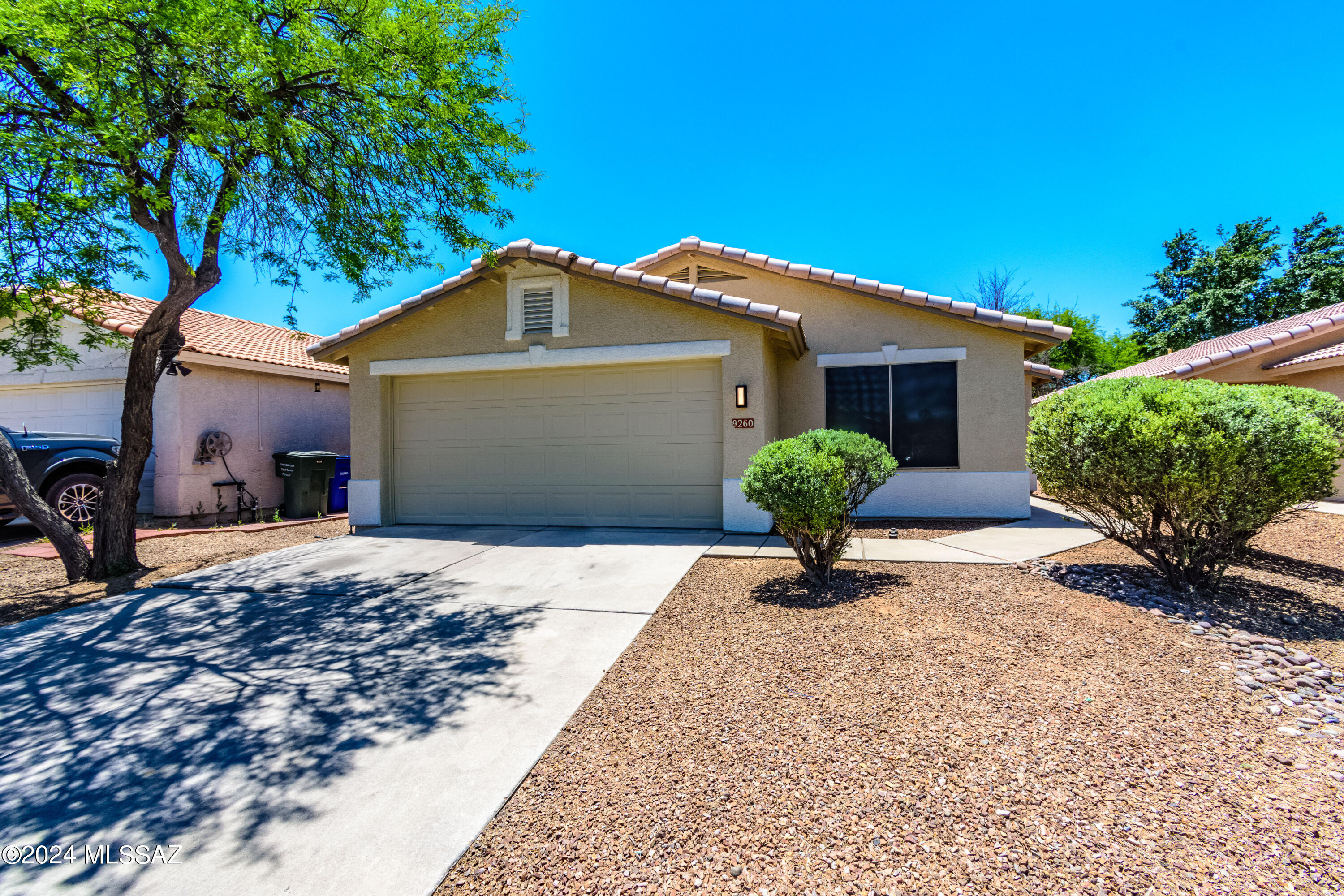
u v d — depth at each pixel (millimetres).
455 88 5910
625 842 2059
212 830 2199
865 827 2076
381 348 9031
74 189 4785
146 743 2830
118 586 5641
